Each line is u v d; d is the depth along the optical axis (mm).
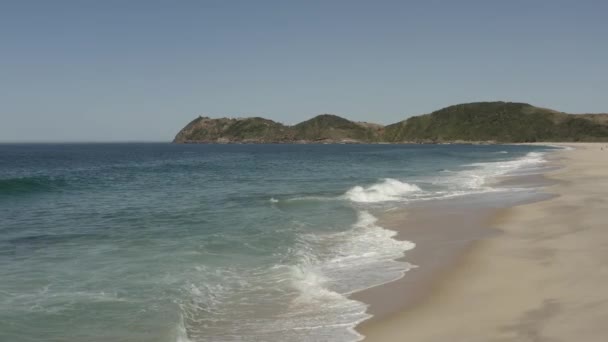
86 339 6723
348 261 10922
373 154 90250
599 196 20281
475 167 44625
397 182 25938
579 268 9289
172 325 7191
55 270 10078
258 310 7918
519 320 6852
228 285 9148
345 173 39344
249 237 13297
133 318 7457
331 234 13867
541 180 29047
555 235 12633
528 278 8891
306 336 6855
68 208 19547
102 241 12930
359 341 6594
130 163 62156
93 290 8758
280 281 9383
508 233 13422
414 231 14266
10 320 7309
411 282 9219
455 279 9219
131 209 19062
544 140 191625
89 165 57406
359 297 8453
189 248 11961
